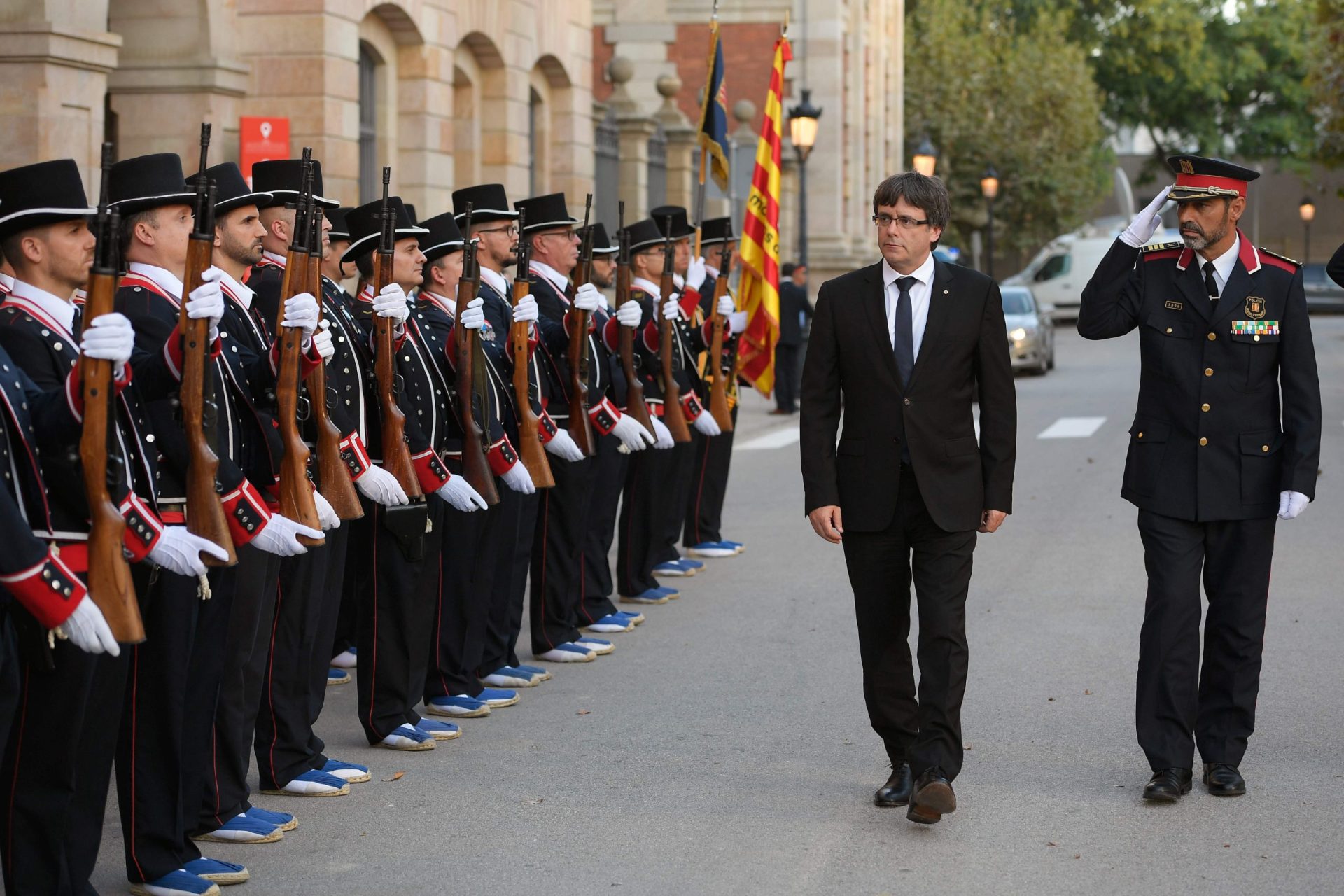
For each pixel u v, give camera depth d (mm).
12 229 4758
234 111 13547
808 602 9953
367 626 6891
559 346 8398
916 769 5703
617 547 12047
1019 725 7125
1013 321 28266
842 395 6145
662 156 24312
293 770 6289
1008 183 43500
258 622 5750
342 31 14070
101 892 5328
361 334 6590
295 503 5531
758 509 13852
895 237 5797
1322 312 49469
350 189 14336
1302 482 6000
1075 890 5207
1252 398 6133
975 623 9180
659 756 6766
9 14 10898
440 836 5797
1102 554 11320
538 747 6926
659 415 9867
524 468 7512
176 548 4840
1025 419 20781
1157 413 6238
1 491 4266
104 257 4469
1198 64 54281
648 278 10234
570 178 19953
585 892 5234
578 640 8742
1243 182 6133
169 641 5230
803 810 6051
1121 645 8602
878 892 5211
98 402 4473
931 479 5766
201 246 4879
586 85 20281
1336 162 29797
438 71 16188
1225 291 6129
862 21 35344
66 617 4336
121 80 13141
